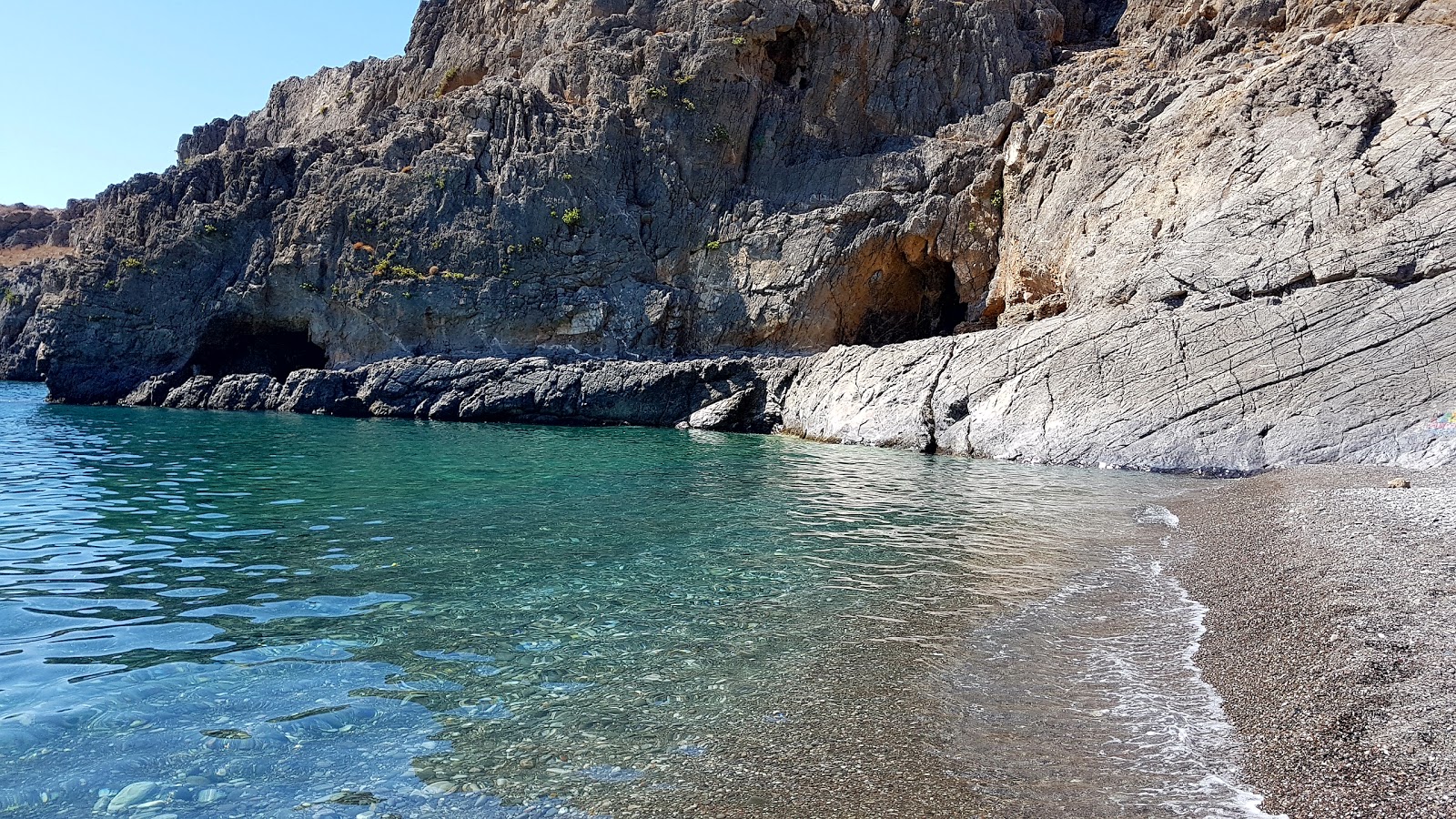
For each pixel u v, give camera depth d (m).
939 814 5.30
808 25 46.38
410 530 13.67
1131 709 6.86
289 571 10.91
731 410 37.47
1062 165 36.94
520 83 47.78
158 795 5.44
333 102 64.25
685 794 5.57
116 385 46.81
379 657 7.96
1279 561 11.18
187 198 48.25
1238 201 28.16
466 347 44.53
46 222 94.94
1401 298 23.59
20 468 20.41
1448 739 5.62
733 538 13.66
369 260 45.44
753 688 7.38
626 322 43.69
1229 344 25.38
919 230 41.03
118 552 11.81
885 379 32.28
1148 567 11.91
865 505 17.19
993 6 45.34
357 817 5.23
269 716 6.63
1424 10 31.38
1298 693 6.74
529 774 5.81
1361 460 21.92
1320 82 28.91
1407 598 8.69
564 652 8.20
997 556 12.59
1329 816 5.04
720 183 45.53
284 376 49.84
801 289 42.19
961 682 7.50
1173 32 39.28
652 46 46.34
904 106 45.88
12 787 5.47
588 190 45.00
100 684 7.14
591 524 14.48
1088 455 25.44
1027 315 36.53
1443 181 24.44
